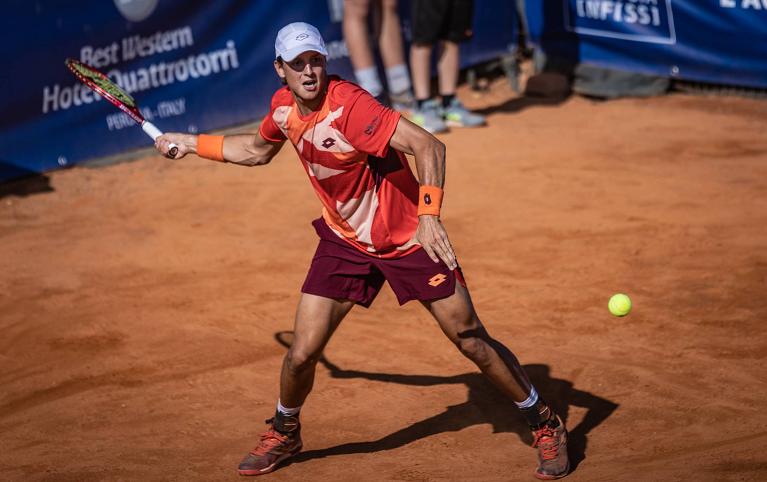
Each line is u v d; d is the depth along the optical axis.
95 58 37.41
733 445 16.94
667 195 32.78
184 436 19.09
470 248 28.97
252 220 32.50
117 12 37.66
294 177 36.97
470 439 18.34
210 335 24.03
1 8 34.81
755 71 43.66
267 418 19.66
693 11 44.62
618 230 29.72
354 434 18.81
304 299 16.17
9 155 36.19
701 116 42.94
